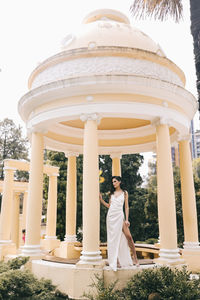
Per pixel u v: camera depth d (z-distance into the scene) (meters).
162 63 9.26
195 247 9.86
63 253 12.02
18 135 40.59
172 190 8.27
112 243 7.33
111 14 11.34
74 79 8.05
